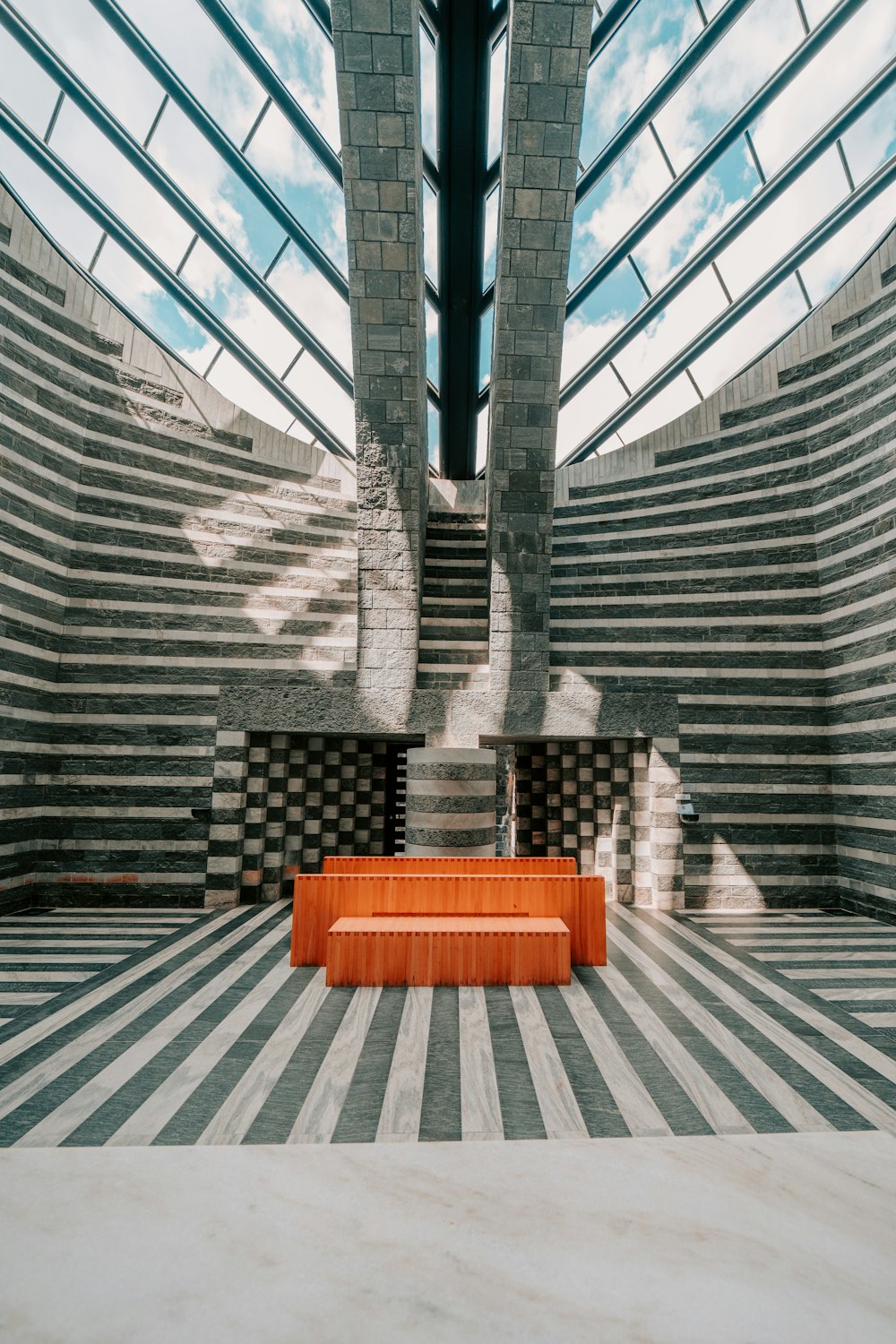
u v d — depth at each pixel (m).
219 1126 4.12
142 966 7.52
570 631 12.22
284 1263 1.63
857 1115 4.38
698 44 9.34
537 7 7.94
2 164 9.61
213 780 10.98
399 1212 1.86
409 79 8.33
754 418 12.20
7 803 9.90
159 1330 1.38
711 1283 1.58
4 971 7.30
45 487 10.44
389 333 10.02
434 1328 1.41
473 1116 4.30
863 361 10.80
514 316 10.01
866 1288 1.58
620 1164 2.16
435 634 12.85
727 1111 4.41
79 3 8.16
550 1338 1.38
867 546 10.58
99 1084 4.68
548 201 9.13
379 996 6.55
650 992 6.77
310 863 12.10
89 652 10.95
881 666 10.26
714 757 11.38
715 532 12.24
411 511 11.20
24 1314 1.41
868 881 10.41
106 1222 1.77
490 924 7.34
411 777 10.74
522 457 11.07
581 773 12.66
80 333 10.94
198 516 11.84
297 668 11.48
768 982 7.12
